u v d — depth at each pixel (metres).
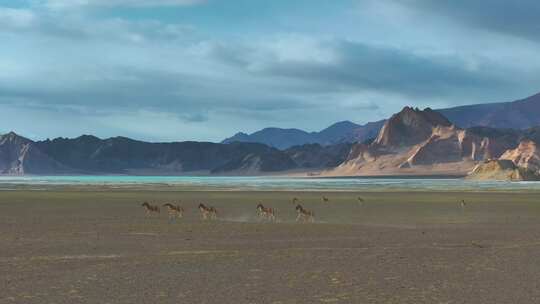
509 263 22.89
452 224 40.66
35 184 160.88
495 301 16.34
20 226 36.78
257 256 24.73
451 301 16.41
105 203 63.44
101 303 16.06
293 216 49.50
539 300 16.44
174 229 35.50
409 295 17.19
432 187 135.75
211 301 16.38
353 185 160.12
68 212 49.56
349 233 33.91
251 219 46.12
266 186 148.88
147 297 16.83
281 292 17.58
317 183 192.25
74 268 21.52
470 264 22.66
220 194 93.25
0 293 17.23
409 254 25.36
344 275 20.33
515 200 73.19
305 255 25.02
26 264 22.30
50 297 16.75
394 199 76.31
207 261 23.33
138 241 29.73
